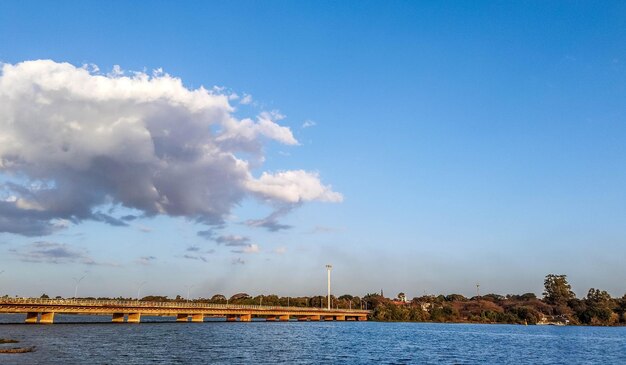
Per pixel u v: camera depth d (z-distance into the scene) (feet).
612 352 385.70
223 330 509.35
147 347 304.30
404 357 305.32
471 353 347.36
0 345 277.85
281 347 341.21
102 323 559.38
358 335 510.99
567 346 443.73
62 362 224.94
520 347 417.08
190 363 241.55
